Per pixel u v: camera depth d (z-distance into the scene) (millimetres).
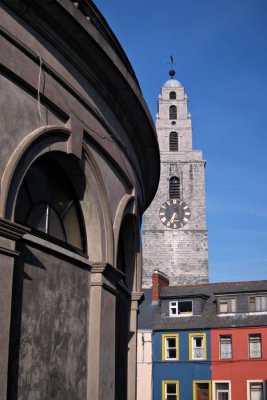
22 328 7828
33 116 8344
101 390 9664
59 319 8805
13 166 7637
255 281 41562
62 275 8992
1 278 7113
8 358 7328
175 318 40562
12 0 7840
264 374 36719
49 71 8758
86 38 9180
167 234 66688
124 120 11844
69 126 9281
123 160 11977
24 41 8188
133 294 13352
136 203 12914
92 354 9633
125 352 12758
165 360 39344
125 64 11297
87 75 9906
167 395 38844
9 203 7598
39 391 8117
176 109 72062
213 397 37531
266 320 37969
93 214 10133
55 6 8328
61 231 9555
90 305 9828
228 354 38250
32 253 8227
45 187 9188
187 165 69125
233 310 39375
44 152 8570
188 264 65562
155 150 13898
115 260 10969
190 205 67625
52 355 8531
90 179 10016
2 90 7703
